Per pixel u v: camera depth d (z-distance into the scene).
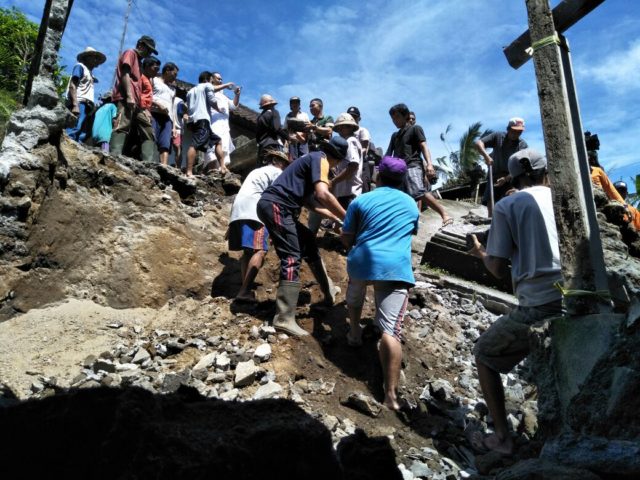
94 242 4.89
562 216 2.97
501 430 3.14
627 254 5.20
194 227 5.64
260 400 2.48
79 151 5.28
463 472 3.01
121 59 6.51
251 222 4.62
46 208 4.72
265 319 4.32
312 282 5.22
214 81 8.08
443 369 4.30
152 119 7.10
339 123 6.36
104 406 2.23
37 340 3.91
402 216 3.82
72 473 2.16
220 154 7.64
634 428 2.34
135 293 4.74
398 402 3.62
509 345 3.13
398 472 2.49
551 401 2.77
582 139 3.14
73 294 4.55
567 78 3.27
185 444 1.96
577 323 2.71
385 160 4.04
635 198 6.69
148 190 5.63
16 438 2.29
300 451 2.09
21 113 4.87
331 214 4.55
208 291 5.08
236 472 1.93
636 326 2.47
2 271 4.22
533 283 3.10
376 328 4.27
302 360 3.87
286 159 5.01
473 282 6.26
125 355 3.84
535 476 2.23
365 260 3.70
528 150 3.42
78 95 6.98
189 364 3.76
